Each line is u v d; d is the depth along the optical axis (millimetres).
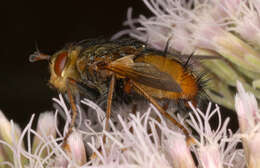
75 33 122
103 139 87
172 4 98
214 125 96
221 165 84
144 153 83
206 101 90
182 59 89
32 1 122
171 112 88
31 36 122
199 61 92
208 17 94
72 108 88
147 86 87
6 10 121
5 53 120
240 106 84
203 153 84
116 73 88
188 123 88
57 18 124
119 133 86
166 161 84
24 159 88
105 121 87
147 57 88
